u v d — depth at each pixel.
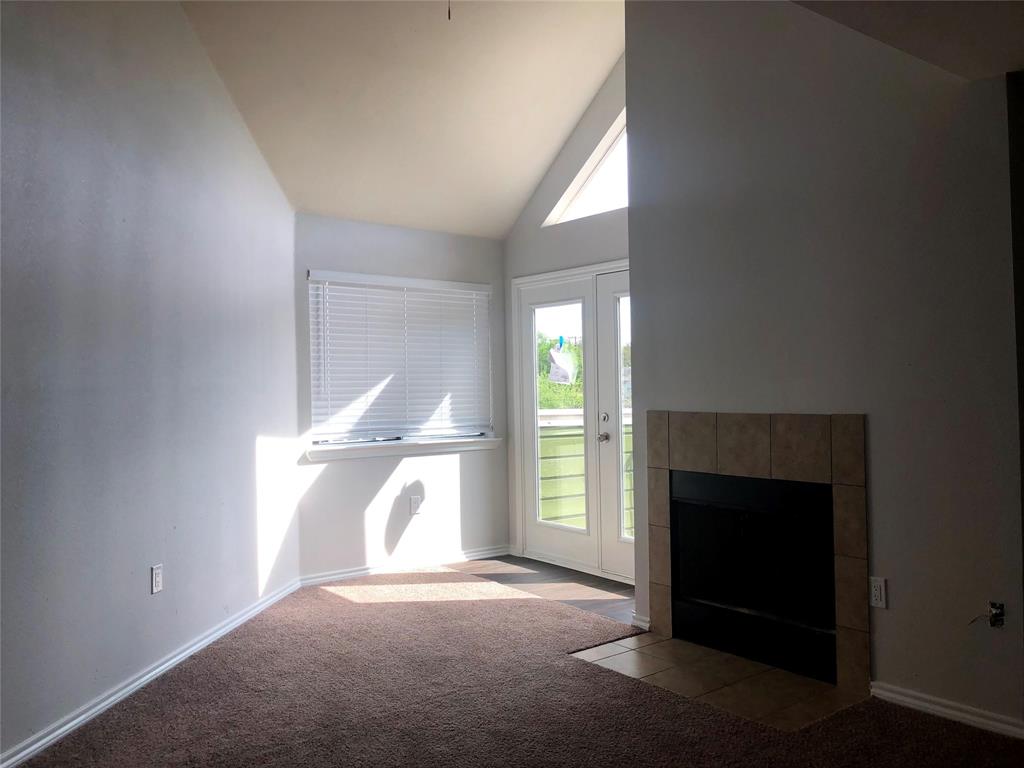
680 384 3.52
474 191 4.96
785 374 3.10
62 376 2.64
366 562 4.82
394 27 3.81
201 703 2.86
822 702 2.80
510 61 4.20
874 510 2.83
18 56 2.46
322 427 4.69
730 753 2.42
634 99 3.72
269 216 4.29
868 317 2.84
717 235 3.35
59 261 2.63
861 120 2.86
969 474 2.59
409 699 2.87
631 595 4.31
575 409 4.91
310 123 4.16
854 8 2.06
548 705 2.80
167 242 3.29
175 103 3.37
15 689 2.42
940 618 2.67
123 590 2.94
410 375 5.03
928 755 2.39
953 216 2.62
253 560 4.00
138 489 3.05
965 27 2.16
